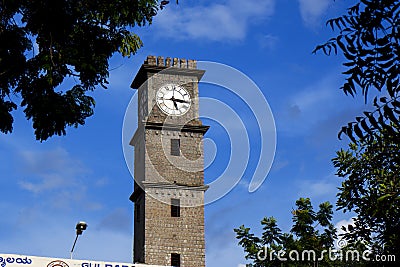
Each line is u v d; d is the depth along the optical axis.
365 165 19.22
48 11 13.41
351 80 8.34
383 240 19.30
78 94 14.53
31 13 13.57
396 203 18.70
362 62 8.27
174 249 63.25
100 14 14.73
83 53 14.59
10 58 13.82
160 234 63.41
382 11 8.12
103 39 14.79
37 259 26.97
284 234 47.25
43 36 14.12
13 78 14.05
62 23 13.66
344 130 8.85
